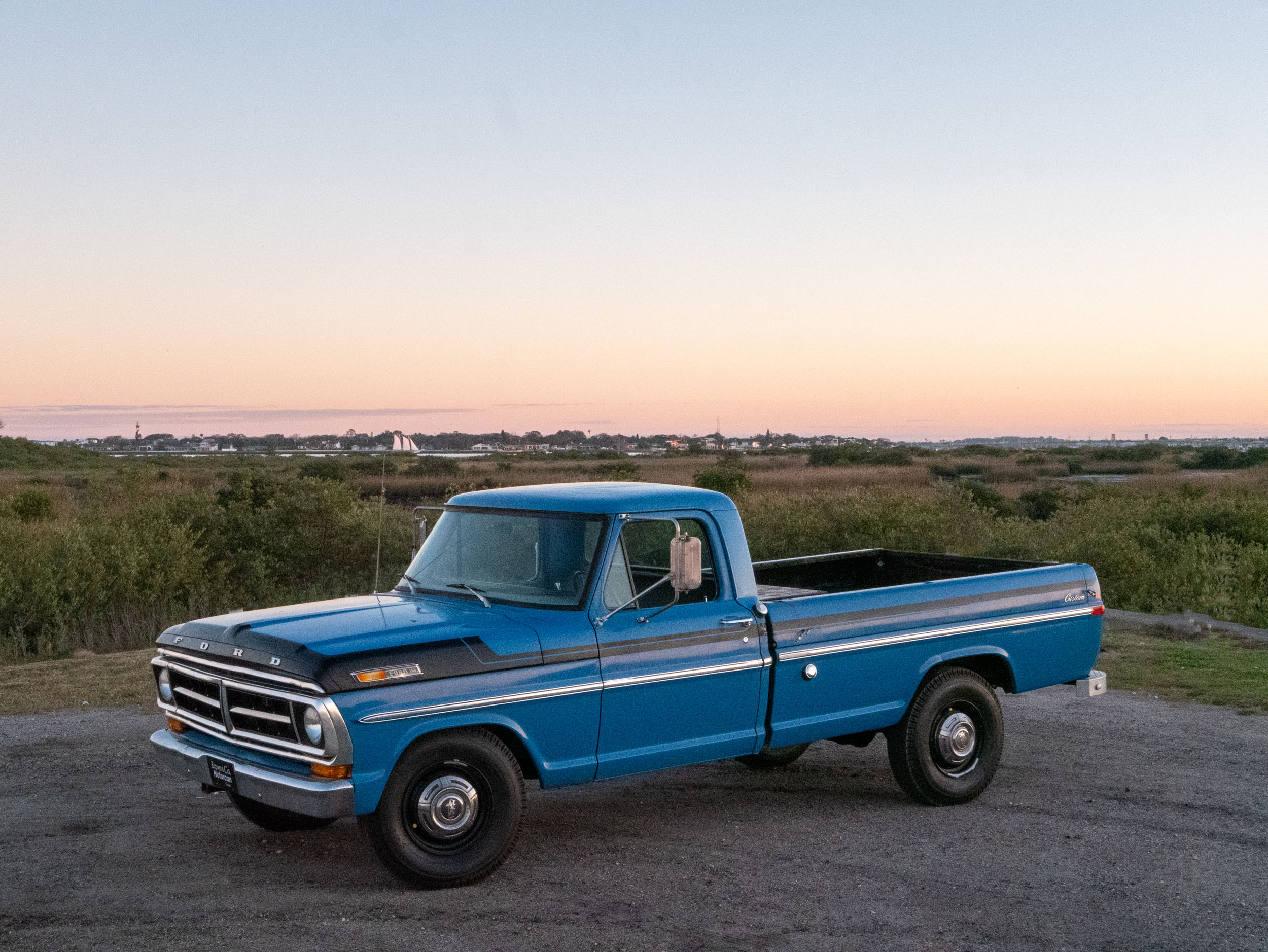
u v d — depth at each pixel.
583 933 4.93
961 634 7.20
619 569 5.99
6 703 10.17
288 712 5.13
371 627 5.50
